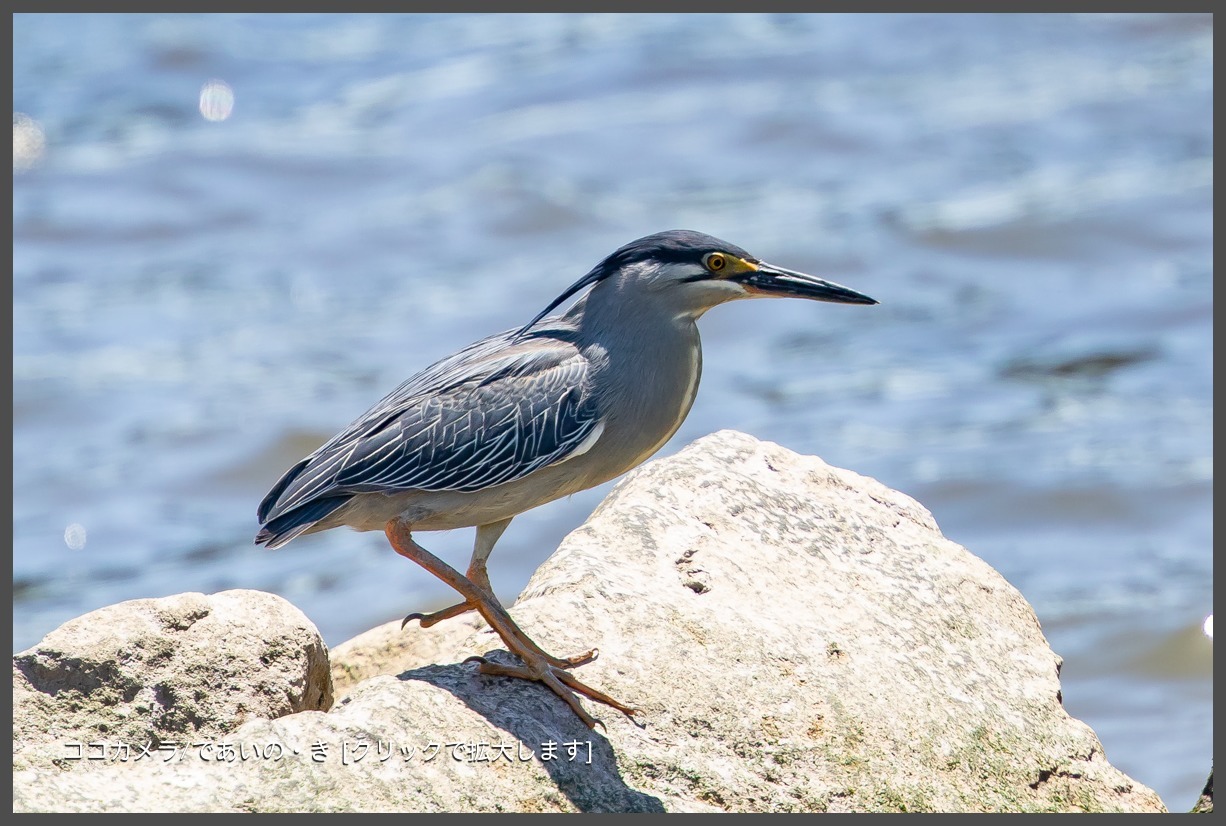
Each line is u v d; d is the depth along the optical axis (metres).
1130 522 20.72
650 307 8.20
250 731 7.04
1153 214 32.16
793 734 7.84
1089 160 35.44
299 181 36.47
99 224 34.62
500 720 7.50
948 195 34.16
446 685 7.74
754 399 25.88
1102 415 24.34
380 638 10.13
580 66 42.22
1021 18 46.09
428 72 43.06
